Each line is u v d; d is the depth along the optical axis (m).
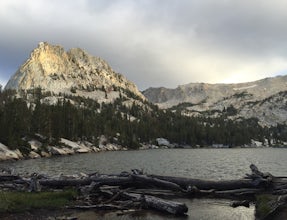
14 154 89.88
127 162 81.62
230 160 96.12
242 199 26.84
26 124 127.19
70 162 79.44
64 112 163.38
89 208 23.12
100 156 111.44
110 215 21.66
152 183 28.45
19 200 23.00
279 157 118.75
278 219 19.55
